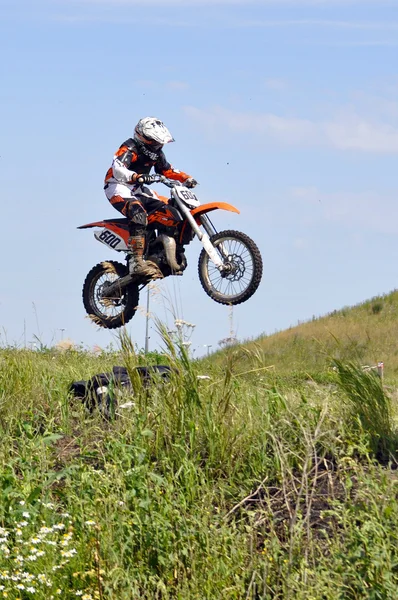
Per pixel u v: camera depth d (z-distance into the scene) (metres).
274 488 10.02
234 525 8.98
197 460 10.61
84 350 20.17
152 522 8.96
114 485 9.80
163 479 9.63
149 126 20.44
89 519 9.16
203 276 20.42
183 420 10.98
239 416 11.48
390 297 60.00
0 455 10.96
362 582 7.84
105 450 11.38
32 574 8.58
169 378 12.05
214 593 8.15
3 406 12.94
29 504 9.48
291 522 8.57
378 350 49.06
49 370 15.64
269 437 10.98
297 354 49.12
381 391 11.57
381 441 11.02
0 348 19.48
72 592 8.36
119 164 20.31
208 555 8.45
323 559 8.26
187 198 20.09
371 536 8.38
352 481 9.89
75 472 10.14
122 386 13.05
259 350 13.32
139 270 20.09
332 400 12.20
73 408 13.32
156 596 8.12
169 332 11.74
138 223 20.08
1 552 8.80
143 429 11.19
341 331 53.34
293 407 11.72
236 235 19.92
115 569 8.21
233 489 10.01
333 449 10.22
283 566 8.20
